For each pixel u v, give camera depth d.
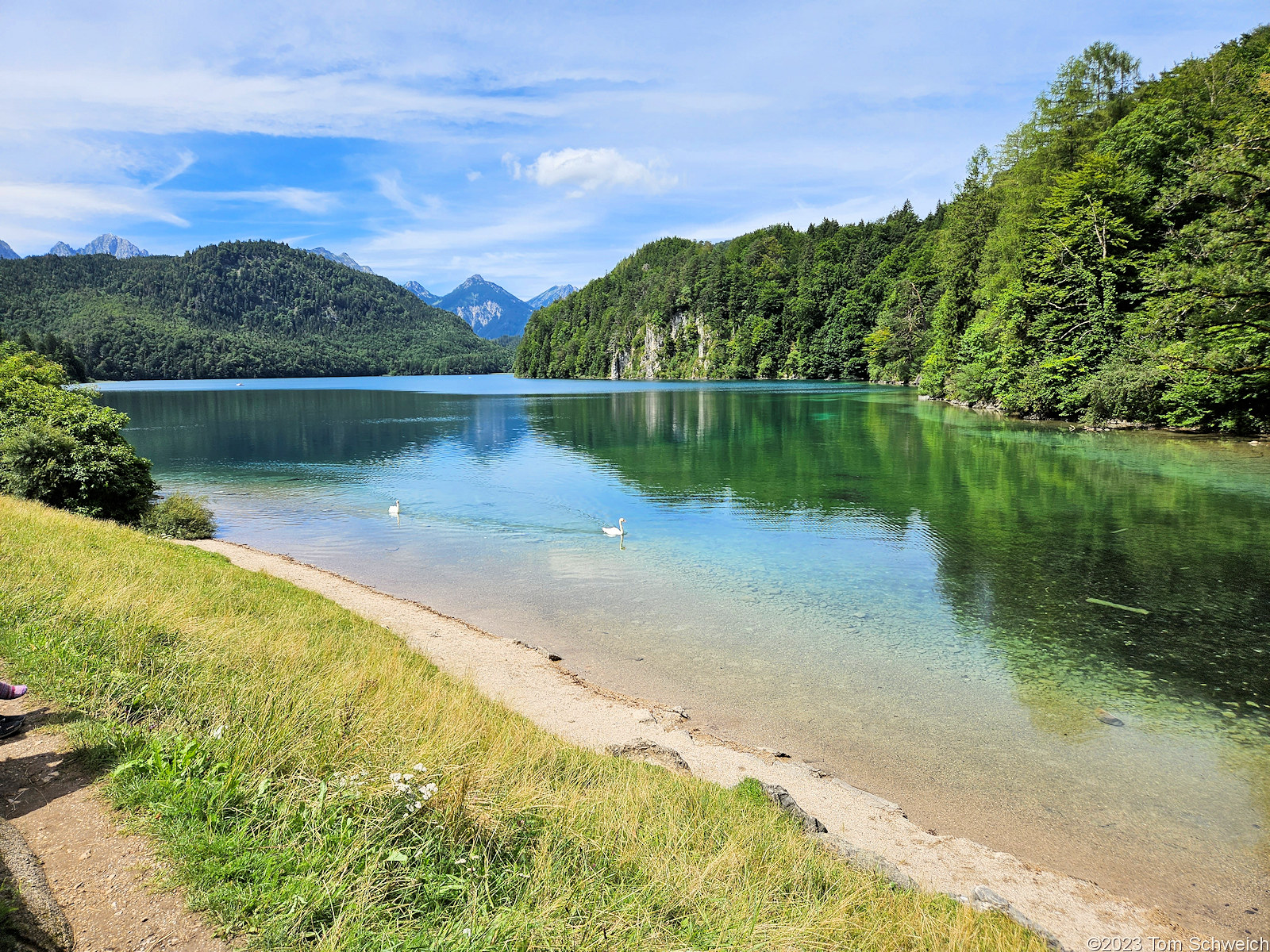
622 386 155.12
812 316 153.12
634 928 4.71
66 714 6.40
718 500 31.25
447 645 14.66
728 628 16.23
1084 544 22.77
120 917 3.95
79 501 24.31
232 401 110.06
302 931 4.08
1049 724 11.79
